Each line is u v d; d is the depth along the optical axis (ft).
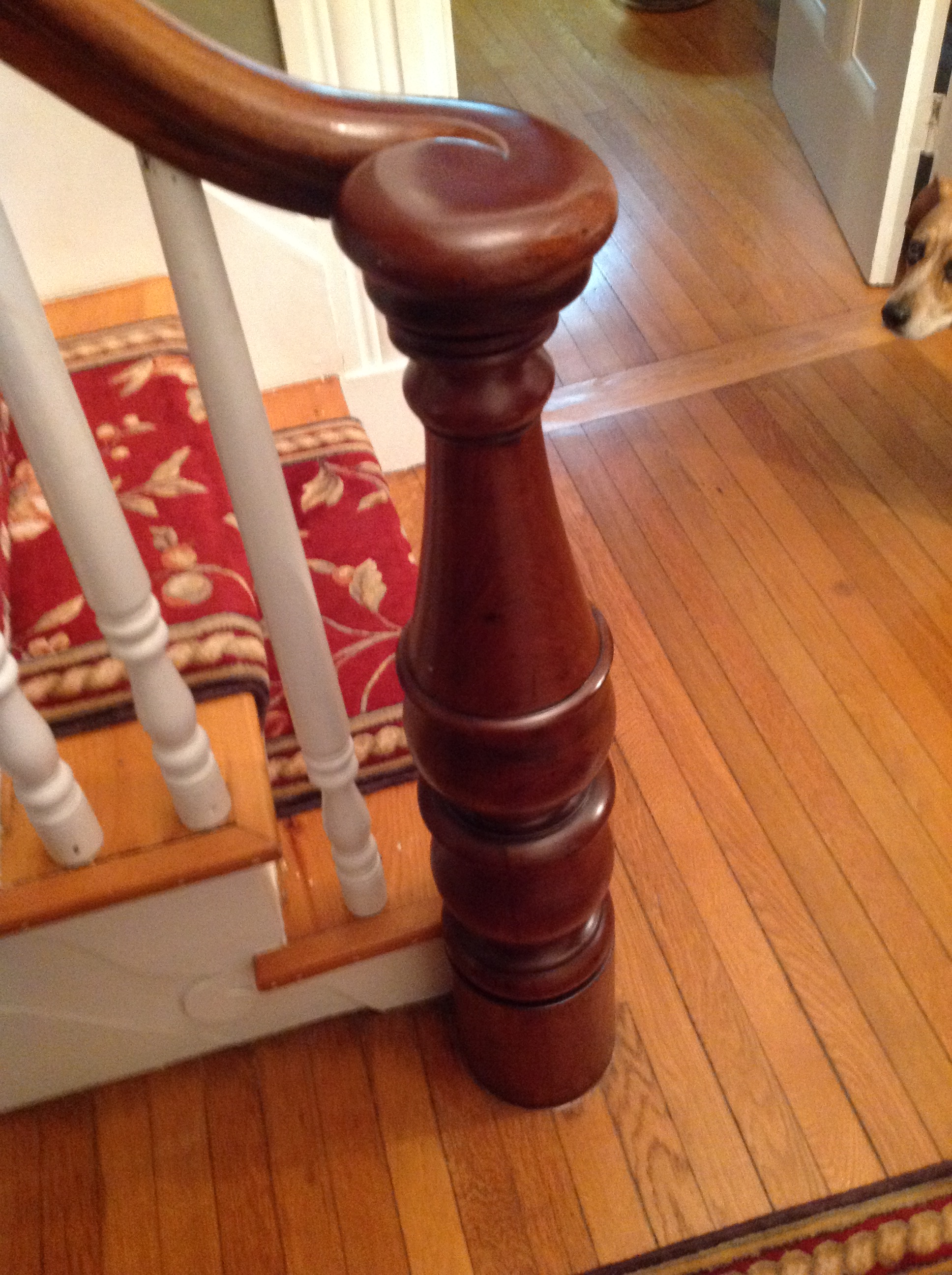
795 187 9.23
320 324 6.02
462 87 10.96
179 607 3.95
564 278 1.93
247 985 4.00
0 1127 4.19
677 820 4.99
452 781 2.84
